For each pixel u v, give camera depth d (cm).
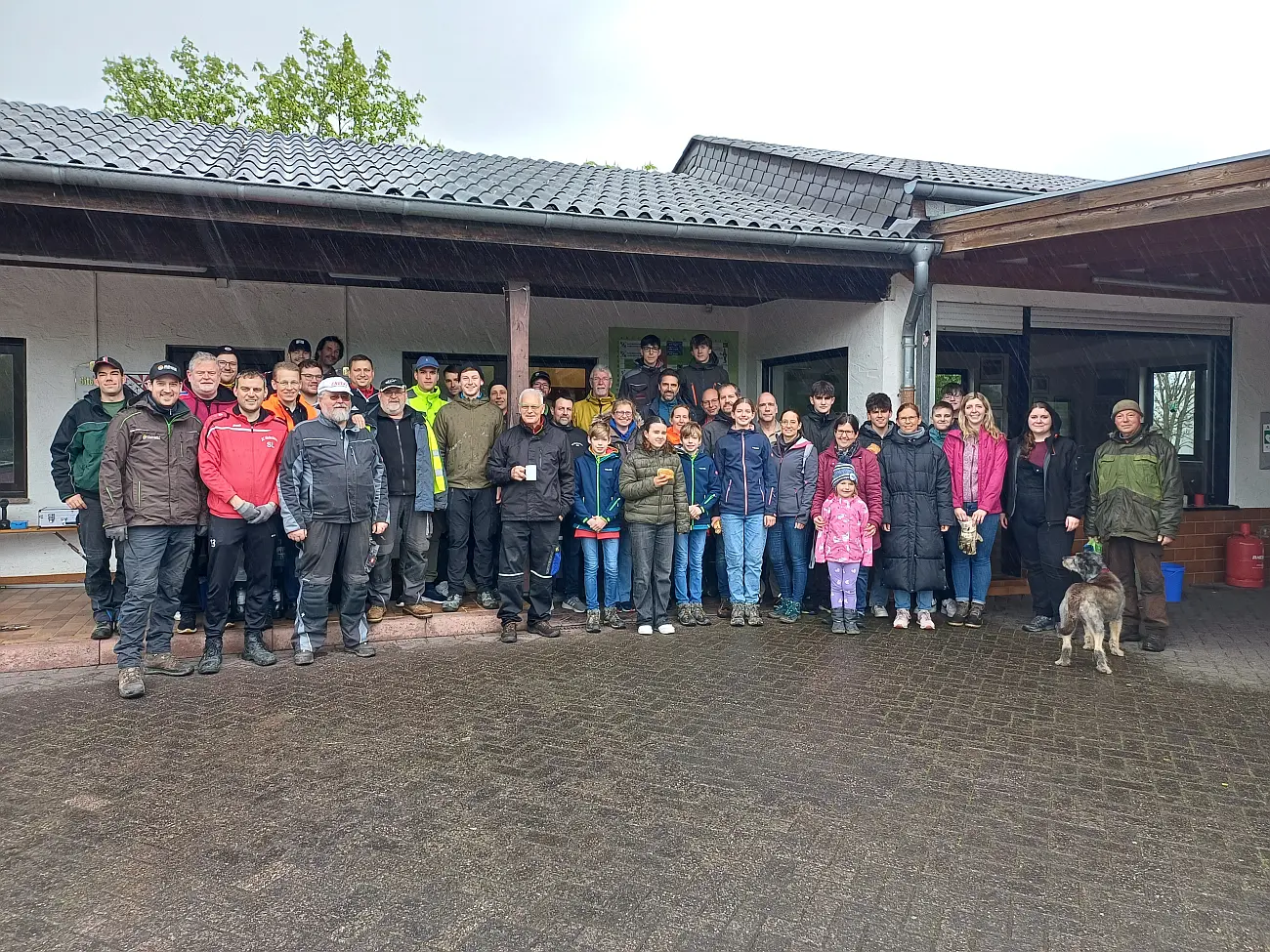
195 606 596
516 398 666
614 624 661
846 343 833
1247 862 318
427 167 761
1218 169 531
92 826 337
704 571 766
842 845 328
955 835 337
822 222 729
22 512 762
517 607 626
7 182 511
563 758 407
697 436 661
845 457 666
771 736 438
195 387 555
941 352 827
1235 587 879
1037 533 671
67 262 743
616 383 959
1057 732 450
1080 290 834
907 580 659
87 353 778
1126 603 645
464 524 648
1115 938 270
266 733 435
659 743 427
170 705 477
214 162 599
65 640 557
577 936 268
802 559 684
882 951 262
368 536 575
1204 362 929
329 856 315
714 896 292
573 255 683
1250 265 786
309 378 614
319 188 557
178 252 616
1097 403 905
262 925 273
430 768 393
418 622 630
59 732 435
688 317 991
